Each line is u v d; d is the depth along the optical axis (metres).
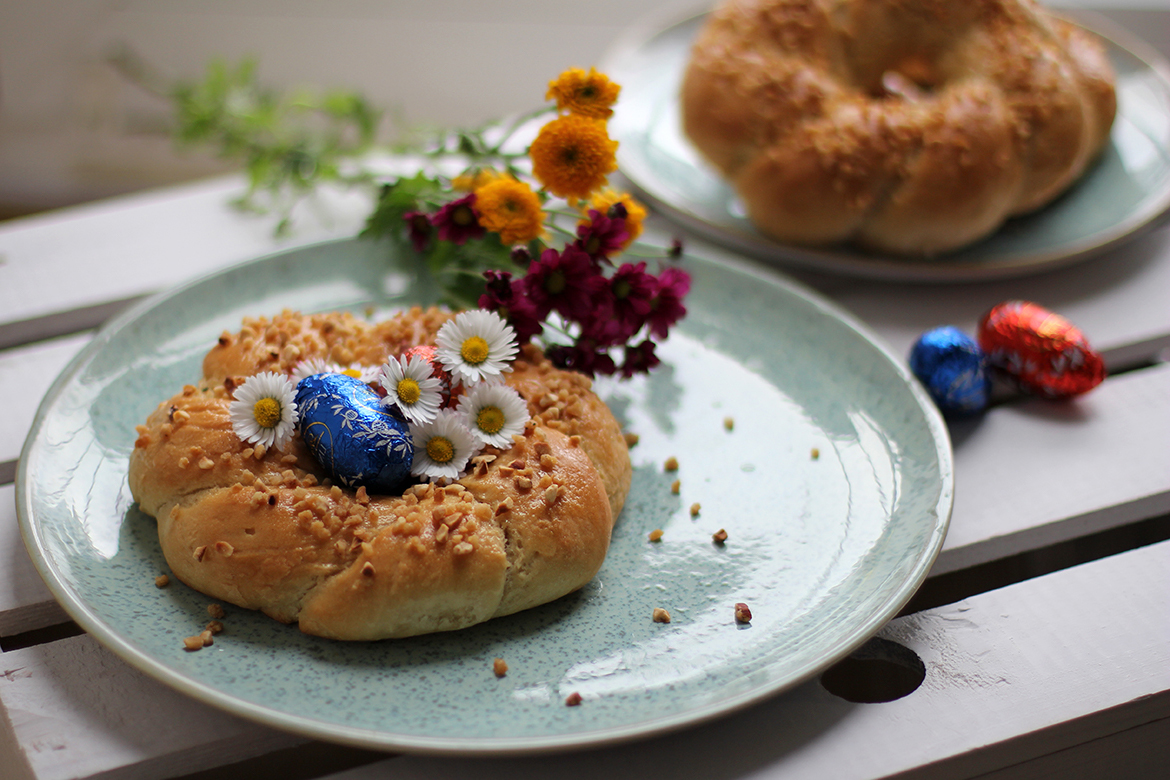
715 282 0.55
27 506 0.44
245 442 0.45
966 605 0.46
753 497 0.48
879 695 0.50
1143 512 0.50
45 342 0.58
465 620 0.43
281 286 0.54
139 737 0.42
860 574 0.45
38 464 0.46
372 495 0.44
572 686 0.42
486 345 0.46
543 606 0.44
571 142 0.49
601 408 0.48
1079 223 0.60
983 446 0.51
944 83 0.61
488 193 0.49
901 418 0.49
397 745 0.39
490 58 1.00
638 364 0.50
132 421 0.49
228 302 0.53
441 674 0.42
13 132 0.99
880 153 0.56
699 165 0.63
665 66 0.68
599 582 0.45
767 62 0.59
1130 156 0.63
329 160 0.64
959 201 0.56
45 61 0.97
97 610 0.43
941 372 0.51
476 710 0.41
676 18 0.70
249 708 0.40
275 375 0.44
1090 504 0.49
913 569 0.44
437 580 0.43
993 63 0.58
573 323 0.51
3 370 0.53
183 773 0.42
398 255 0.56
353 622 0.42
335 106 0.66
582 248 0.49
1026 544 0.49
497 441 0.45
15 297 0.57
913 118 0.57
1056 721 0.43
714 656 0.43
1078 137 0.58
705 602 0.45
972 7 0.59
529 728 0.41
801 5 0.60
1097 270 0.59
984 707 0.43
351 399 0.44
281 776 0.48
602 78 0.50
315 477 0.44
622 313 0.49
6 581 0.46
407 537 0.43
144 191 0.99
